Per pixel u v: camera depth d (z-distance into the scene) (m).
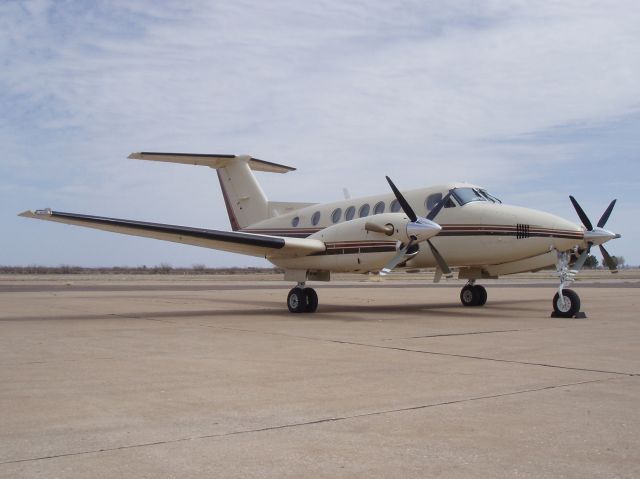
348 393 5.84
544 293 26.59
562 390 5.93
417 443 4.28
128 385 6.21
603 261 15.22
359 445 4.25
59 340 9.80
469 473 3.69
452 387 6.09
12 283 45.50
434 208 14.51
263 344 9.28
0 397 5.64
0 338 10.06
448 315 14.62
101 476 3.64
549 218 13.98
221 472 3.72
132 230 14.20
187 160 19.50
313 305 15.34
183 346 9.09
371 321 13.05
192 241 14.80
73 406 5.31
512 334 10.51
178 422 4.82
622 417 4.91
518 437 4.39
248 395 5.76
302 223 18.28
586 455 4.00
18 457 3.97
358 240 14.02
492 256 14.53
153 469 3.77
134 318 13.93
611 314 14.77
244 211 20.05
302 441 4.34
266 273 112.81
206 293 27.83
